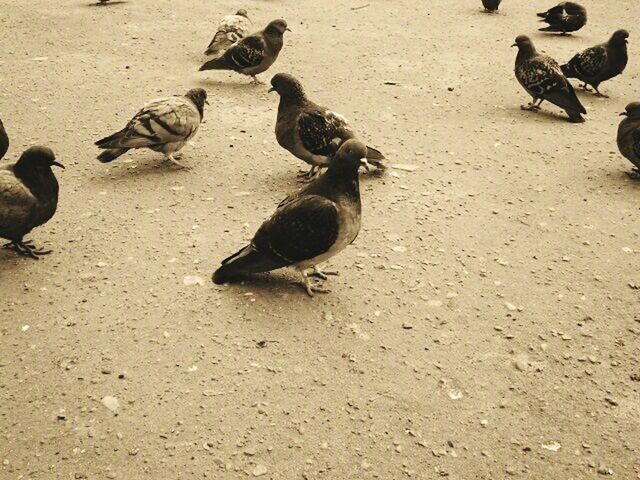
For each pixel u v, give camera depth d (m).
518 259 2.54
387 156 2.97
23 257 2.47
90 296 2.37
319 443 1.91
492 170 2.93
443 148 3.04
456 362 2.26
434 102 3.38
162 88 3.37
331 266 2.49
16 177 2.41
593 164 2.99
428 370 2.22
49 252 2.49
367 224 2.64
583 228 2.67
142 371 2.14
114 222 2.61
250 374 2.15
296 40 3.95
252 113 3.22
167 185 2.77
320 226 2.29
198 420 1.96
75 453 1.83
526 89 3.35
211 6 4.38
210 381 2.11
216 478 1.78
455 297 2.42
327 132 2.73
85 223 2.60
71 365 2.15
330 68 3.65
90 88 3.33
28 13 4.11
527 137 3.15
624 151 2.90
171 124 2.78
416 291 2.43
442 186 2.83
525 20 4.42
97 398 2.02
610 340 2.33
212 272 2.45
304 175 2.84
